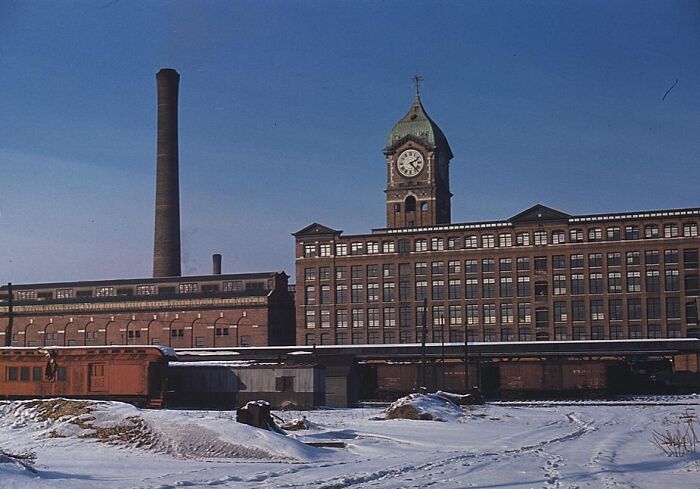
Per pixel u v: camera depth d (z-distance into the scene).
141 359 69.56
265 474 25.58
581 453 31.77
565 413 62.41
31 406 41.81
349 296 129.12
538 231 122.88
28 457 27.80
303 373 74.44
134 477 25.56
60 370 70.56
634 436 40.22
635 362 105.62
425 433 43.00
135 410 38.69
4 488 21.72
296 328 131.00
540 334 121.19
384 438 39.44
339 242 130.38
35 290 144.38
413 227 128.12
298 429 42.56
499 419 56.06
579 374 90.12
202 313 132.38
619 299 118.94
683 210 117.94
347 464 29.42
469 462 28.70
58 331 139.00
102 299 137.25
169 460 31.17
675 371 96.75
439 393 71.56
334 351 108.19
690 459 28.33
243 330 130.38
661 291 117.50
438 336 125.31
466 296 124.88
